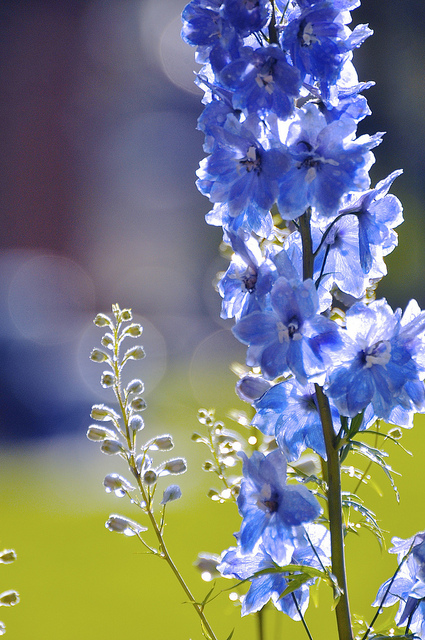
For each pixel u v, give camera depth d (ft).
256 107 4.56
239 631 6.64
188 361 28.94
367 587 7.15
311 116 4.54
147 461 4.97
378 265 4.77
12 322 22.22
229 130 4.55
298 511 4.55
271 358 4.53
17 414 20.16
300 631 6.61
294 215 4.55
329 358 4.54
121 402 4.96
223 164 4.61
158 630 7.00
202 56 4.66
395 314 4.58
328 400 4.64
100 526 11.03
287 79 4.54
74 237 62.13
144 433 17.01
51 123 62.85
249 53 4.54
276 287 4.52
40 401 20.38
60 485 14.78
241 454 4.59
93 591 8.02
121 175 63.21
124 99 64.75
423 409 4.58
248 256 4.65
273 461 4.57
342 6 4.61
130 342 24.53
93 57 64.59
